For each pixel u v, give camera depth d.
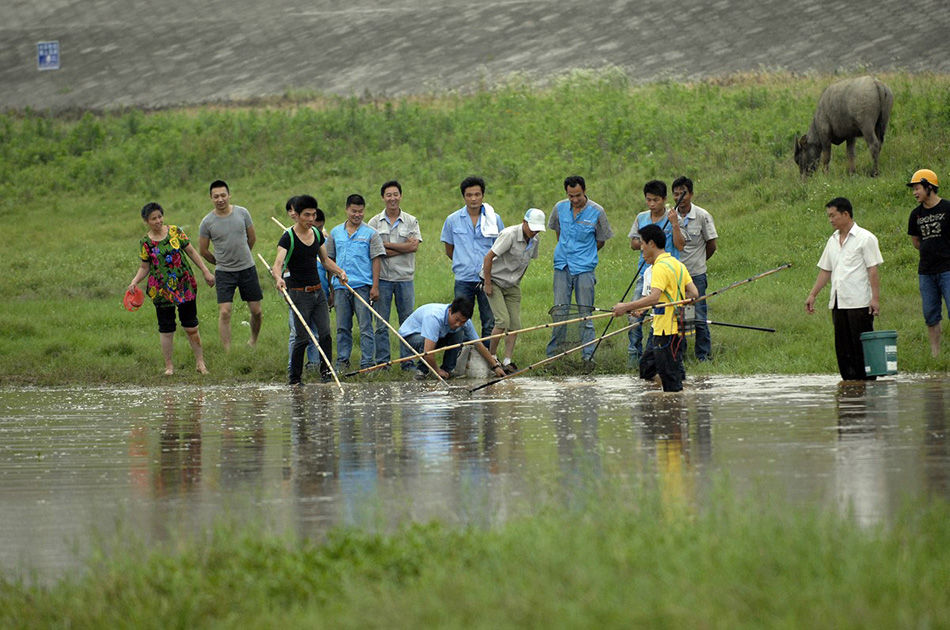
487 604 13.39
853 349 42.22
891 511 18.78
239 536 18.28
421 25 154.00
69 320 62.00
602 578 13.80
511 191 85.81
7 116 126.25
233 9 170.12
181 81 143.12
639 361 48.81
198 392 45.53
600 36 140.38
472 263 49.34
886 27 129.62
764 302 56.59
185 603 14.58
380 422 33.91
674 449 26.31
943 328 49.59
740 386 41.03
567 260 49.69
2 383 49.84
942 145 74.94
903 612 12.44
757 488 20.61
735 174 79.38
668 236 48.03
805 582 13.58
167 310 50.41
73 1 178.12
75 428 34.53
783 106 92.31
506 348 49.28
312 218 46.97
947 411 32.03
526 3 157.00
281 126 106.81
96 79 146.88
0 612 15.00
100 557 16.86
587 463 24.33
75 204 95.81
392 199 51.12
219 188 52.12
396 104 114.19
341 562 15.93
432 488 22.62
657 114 96.19
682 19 142.38
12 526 20.64
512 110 105.00
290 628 13.64
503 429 31.25
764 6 143.50
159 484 24.44
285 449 28.94
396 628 13.18
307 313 47.50
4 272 74.94
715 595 13.18
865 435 27.73
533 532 16.09
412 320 49.16
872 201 68.50
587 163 87.44
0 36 167.12
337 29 156.38
